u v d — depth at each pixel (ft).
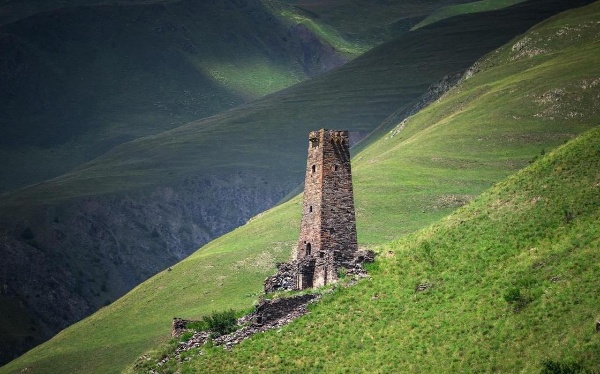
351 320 362.53
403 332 347.56
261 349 355.36
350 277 390.01
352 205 407.03
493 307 339.98
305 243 406.62
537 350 304.91
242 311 398.83
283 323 368.89
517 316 326.65
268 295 392.68
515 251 380.99
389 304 367.66
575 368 285.23
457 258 392.68
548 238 380.99
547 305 324.39
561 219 392.06
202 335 371.15
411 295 370.94
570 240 366.43
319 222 401.90
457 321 341.41
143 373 358.23
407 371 323.98
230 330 371.56
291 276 402.52
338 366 338.75
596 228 367.45
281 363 345.92
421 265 393.50
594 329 298.76
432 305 359.87
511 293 336.08
